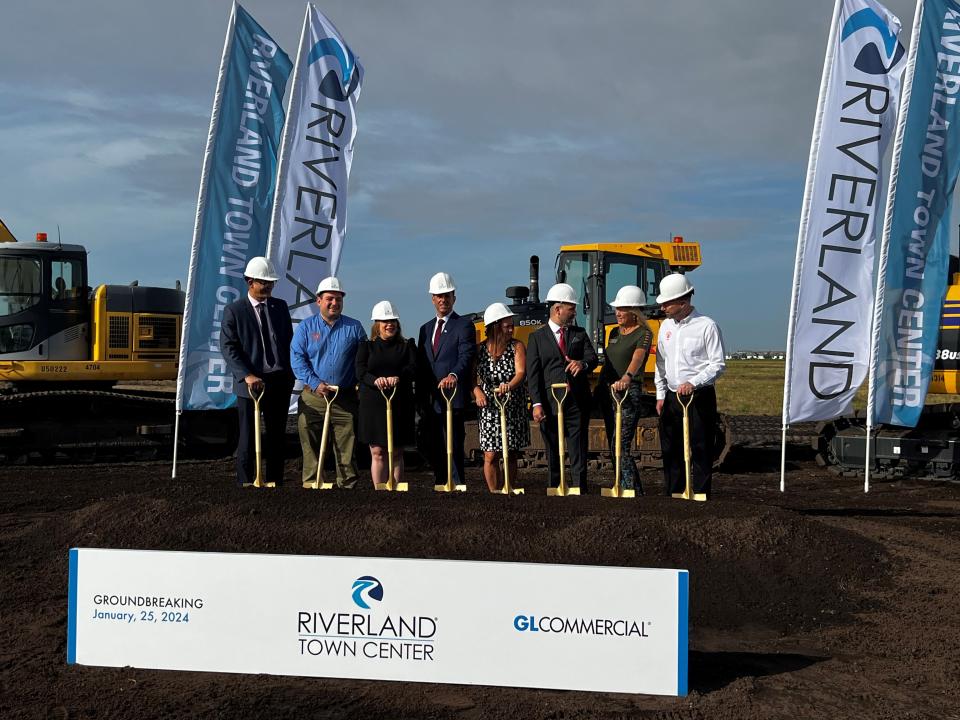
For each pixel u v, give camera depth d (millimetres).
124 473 13055
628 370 8195
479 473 13328
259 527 7129
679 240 13719
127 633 4703
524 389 8625
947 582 6695
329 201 10867
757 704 4367
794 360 10062
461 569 4426
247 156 10758
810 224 9984
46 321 13805
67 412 14203
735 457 15422
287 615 4559
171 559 4660
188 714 4133
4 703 4266
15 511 9484
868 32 9977
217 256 10602
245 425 8547
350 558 4500
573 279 13641
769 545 6883
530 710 4207
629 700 4340
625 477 8398
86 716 4117
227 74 10656
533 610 4398
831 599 6309
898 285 10297
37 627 5586
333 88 10883
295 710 4191
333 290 8383
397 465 8523
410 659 4465
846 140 9984
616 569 4363
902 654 5219
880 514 9695
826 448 14211
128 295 14305
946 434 12867
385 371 8234
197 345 10516
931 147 10289
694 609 6094
